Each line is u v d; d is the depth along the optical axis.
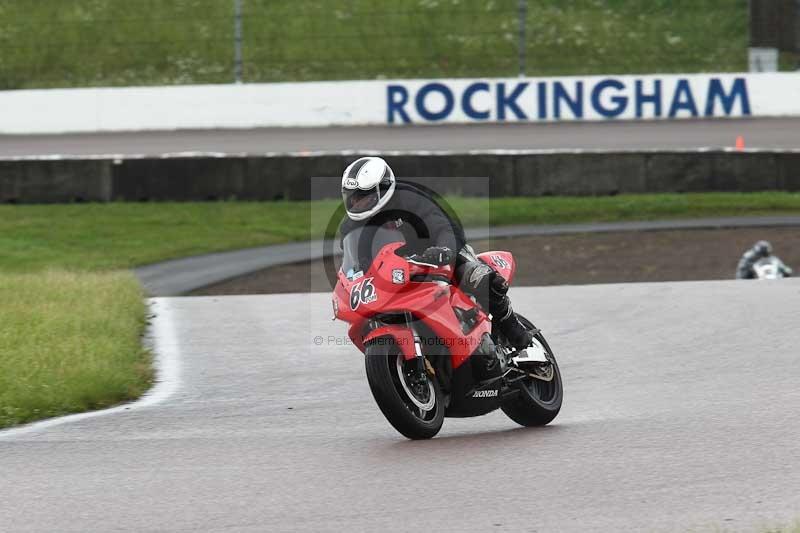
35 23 113.38
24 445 21.45
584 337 32.06
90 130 95.00
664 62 109.00
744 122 91.75
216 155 77.88
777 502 16.48
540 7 119.88
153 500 17.44
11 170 77.94
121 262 64.62
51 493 17.95
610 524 15.65
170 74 107.06
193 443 21.48
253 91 94.88
